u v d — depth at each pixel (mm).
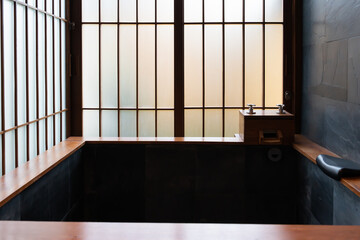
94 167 3084
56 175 2477
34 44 2434
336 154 2434
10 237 1194
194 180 3057
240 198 3055
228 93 3244
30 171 2129
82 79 3225
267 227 1277
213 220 3080
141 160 3068
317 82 2773
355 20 2092
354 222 1925
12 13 2119
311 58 2908
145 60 3225
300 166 2893
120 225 1289
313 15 2848
